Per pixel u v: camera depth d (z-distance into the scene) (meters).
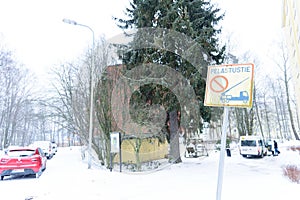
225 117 3.60
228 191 6.61
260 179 8.55
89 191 6.95
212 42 13.26
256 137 20.70
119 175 10.02
